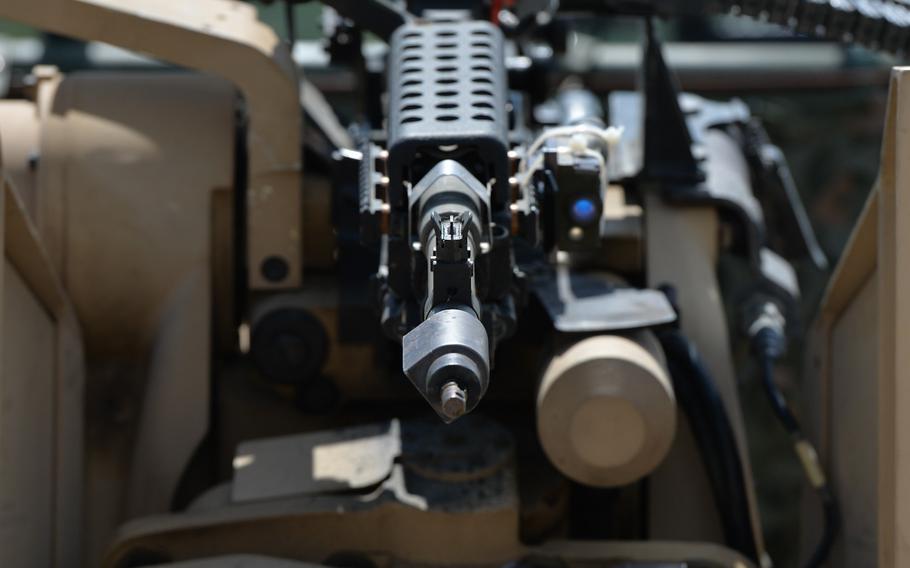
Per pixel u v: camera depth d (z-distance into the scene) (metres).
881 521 2.33
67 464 2.91
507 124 2.67
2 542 2.57
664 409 2.59
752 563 2.71
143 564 2.64
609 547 2.68
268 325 3.02
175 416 3.00
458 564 2.59
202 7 3.07
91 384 3.11
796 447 2.96
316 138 3.23
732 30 5.76
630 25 5.57
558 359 2.64
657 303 2.74
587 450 2.60
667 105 3.17
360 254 3.07
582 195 2.61
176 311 3.04
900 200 2.26
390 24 3.03
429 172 2.34
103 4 2.95
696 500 2.94
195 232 3.04
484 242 2.29
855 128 6.51
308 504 2.63
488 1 3.20
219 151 3.06
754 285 3.21
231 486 2.73
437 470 2.65
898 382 2.27
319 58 5.19
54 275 2.82
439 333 1.98
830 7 3.04
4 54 5.56
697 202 3.13
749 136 3.61
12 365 2.64
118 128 3.06
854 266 2.78
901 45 3.05
